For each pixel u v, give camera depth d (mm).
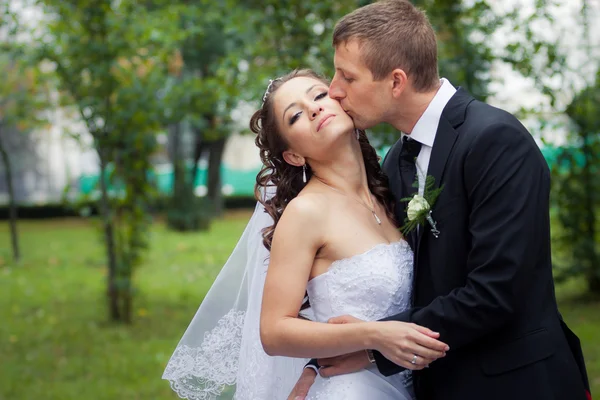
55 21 7164
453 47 5906
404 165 2574
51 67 7910
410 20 2375
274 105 2492
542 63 6473
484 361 2283
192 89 7188
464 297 2184
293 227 2359
